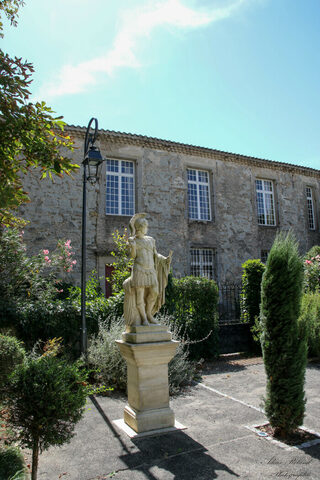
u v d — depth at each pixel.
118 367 7.32
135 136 15.70
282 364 4.88
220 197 17.95
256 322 10.84
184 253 16.41
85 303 8.55
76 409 3.70
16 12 5.15
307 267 12.96
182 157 17.12
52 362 3.90
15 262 8.86
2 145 4.55
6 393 3.65
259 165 19.42
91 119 8.83
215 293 10.70
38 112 4.69
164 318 8.82
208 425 5.39
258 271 11.89
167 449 4.58
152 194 16.05
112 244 14.69
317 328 10.34
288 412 4.78
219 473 3.97
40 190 13.72
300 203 20.70
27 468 4.09
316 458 4.29
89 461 4.30
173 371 7.39
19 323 7.84
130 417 5.20
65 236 13.86
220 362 10.20
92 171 14.24
